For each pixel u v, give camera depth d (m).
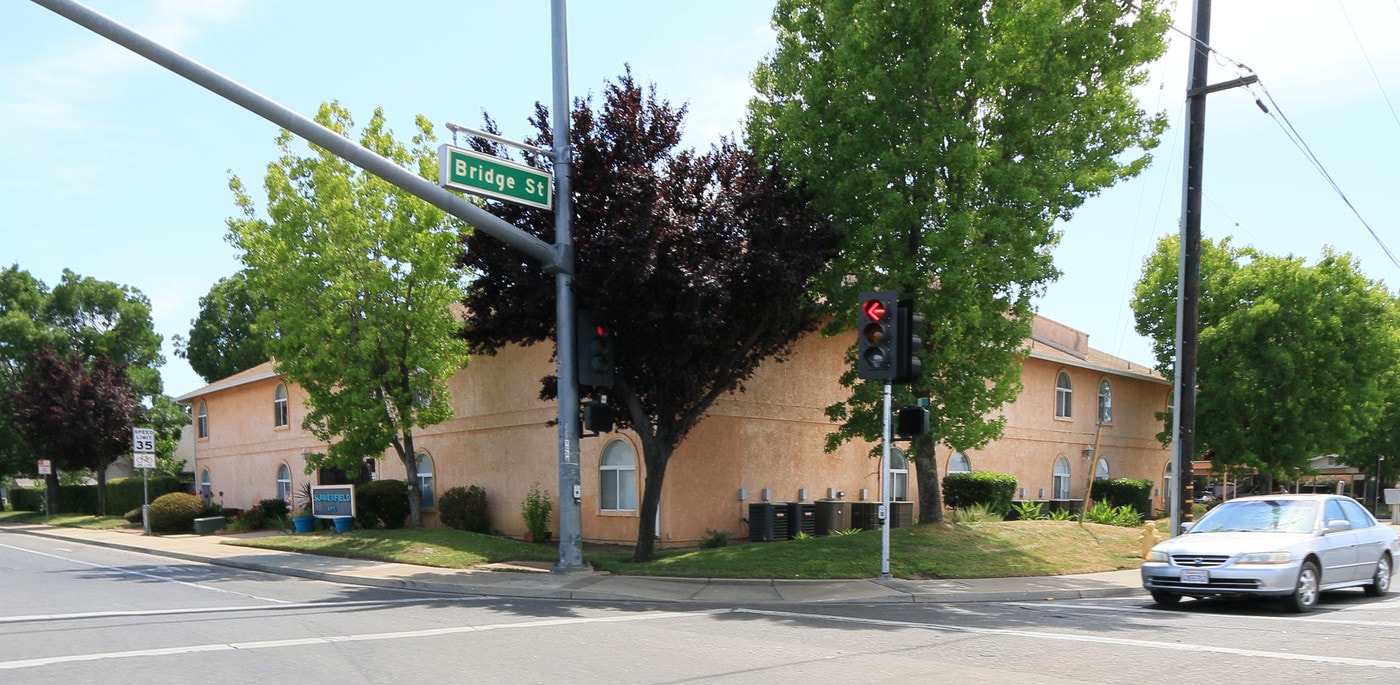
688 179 16.89
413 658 8.70
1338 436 33.12
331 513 26.34
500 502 25.86
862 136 18.28
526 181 14.65
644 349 16.95
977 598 13.98
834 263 19.22
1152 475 39.66
